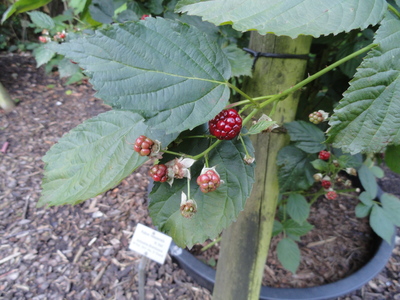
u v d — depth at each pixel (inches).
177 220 7.0
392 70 5.6
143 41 5.6
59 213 26.5
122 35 5.5
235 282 15.1
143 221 25.6
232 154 6.9
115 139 7.5
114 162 7.2
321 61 15.1
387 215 18.5
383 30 5.5
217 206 6.8
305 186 13.9
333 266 21.1
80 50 5.3
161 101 5.6
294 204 17.8
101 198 27.9
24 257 22.6
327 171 14.3
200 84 5.9
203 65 6.1
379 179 31.5
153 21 5.8
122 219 25.9
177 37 5.9
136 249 17.6
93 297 19.8
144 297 19.3
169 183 6.8
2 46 61.1
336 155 16.0
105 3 15.6
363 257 21.7
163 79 5.7
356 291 20.3
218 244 22.6
